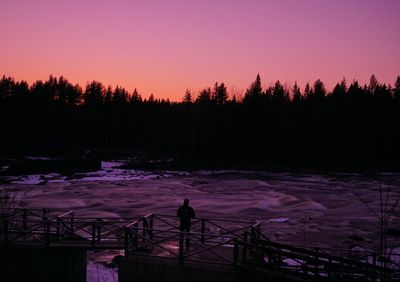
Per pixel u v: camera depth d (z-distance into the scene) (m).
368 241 25.83
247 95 110.31
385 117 87.50
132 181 61.75
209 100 116.75
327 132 92.19
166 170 81.19
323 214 36.59
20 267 13.91
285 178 69.62
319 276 11.13
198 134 107.12
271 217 35.19
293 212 37.72
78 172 70.38
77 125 125.44
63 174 67.44
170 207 39.16
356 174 74.56
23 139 117.00
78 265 14.92
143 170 79.69
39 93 129.75
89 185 55.56
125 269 12.66
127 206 39.38
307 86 119.56
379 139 87.19
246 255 13.14
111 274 17.42
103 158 102.69
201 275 11.95
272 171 81.06
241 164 88.88
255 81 107.50
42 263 13.94
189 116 112.12
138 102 140.00
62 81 143.12
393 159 84.81
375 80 113.81
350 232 28.75
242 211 37.84
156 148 116.81
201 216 34.94
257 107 104.12
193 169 83.06
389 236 27.72
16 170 64.94
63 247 13.99
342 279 11.27
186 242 14.14
